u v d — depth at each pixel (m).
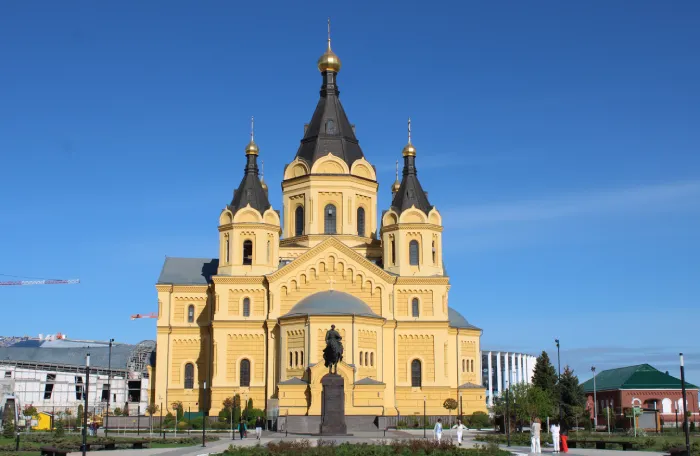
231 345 110.75
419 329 112.81
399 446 60.25
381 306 111.88
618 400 147.88
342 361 102.75
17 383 165.88
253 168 117.81
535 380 122.19
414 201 116.81
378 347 108.38
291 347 106.19
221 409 108.50
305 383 102.44
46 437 82.50
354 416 101.00
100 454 60.91
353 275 112.44
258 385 109.62
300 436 86.62
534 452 62.94
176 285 116.69
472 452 58.28
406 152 119.88
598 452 64.38
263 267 112.69
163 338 115.25
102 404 164.62
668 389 146.75
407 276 113.81
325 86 125.06
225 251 114.06
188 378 114.62
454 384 119.12
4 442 73.69
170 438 81.25
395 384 111.00
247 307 111.94
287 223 120.31
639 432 100.19
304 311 106.81
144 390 180.38
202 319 116.19
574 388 120.00
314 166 118.50
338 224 117.94
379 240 120.69
